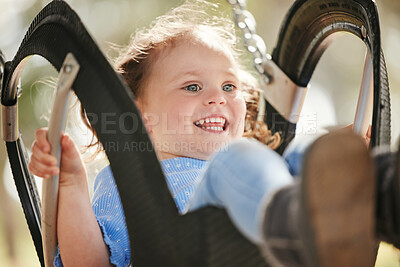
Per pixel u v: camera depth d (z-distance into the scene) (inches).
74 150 55.9
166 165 67.9
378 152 40.0
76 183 59.2
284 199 38.6
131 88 77.6
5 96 66.8
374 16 55.7
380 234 38.6
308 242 35.1
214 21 95.0
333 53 261.1
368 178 35.4
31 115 207.9
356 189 35.0
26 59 60.8
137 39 82.2
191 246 42.8
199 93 72.4
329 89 259.4
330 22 67.0
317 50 71.9
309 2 68.4
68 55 49.2
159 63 75.0
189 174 66.6
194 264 42.7
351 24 63.0
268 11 243.3
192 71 73.4
